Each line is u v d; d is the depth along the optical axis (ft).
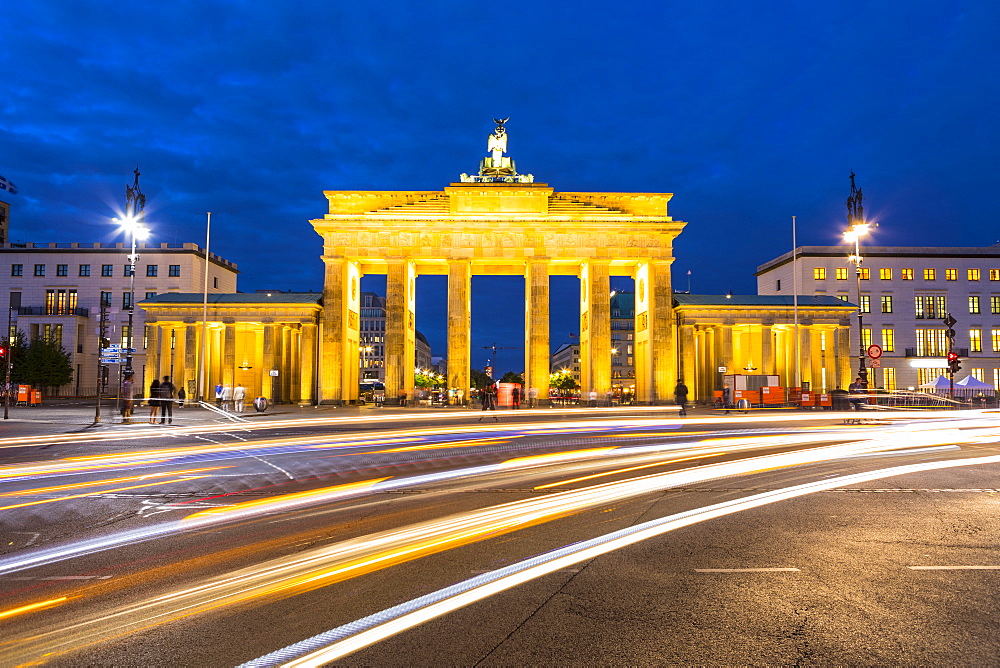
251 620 20.10
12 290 293.02
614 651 17.71
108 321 289.33
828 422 118.73
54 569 26.03
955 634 19.02
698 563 26.40
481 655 17.40
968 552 28.17
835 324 230.48
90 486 46.29
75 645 18.33
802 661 17.13
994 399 205.77
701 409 193.06
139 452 68.08
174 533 32.09
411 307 223.30
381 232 211.61
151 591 23.11
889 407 176.96
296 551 28.45
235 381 232.73
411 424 113.70
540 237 211.82
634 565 26.09
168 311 225.15
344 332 209.87
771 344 229.25
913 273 275.59
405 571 25.23
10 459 61.93
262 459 61.98
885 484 46.57
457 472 52.95
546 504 39.09
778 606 21.35
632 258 211.82
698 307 228.02
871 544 29.53
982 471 53.62
